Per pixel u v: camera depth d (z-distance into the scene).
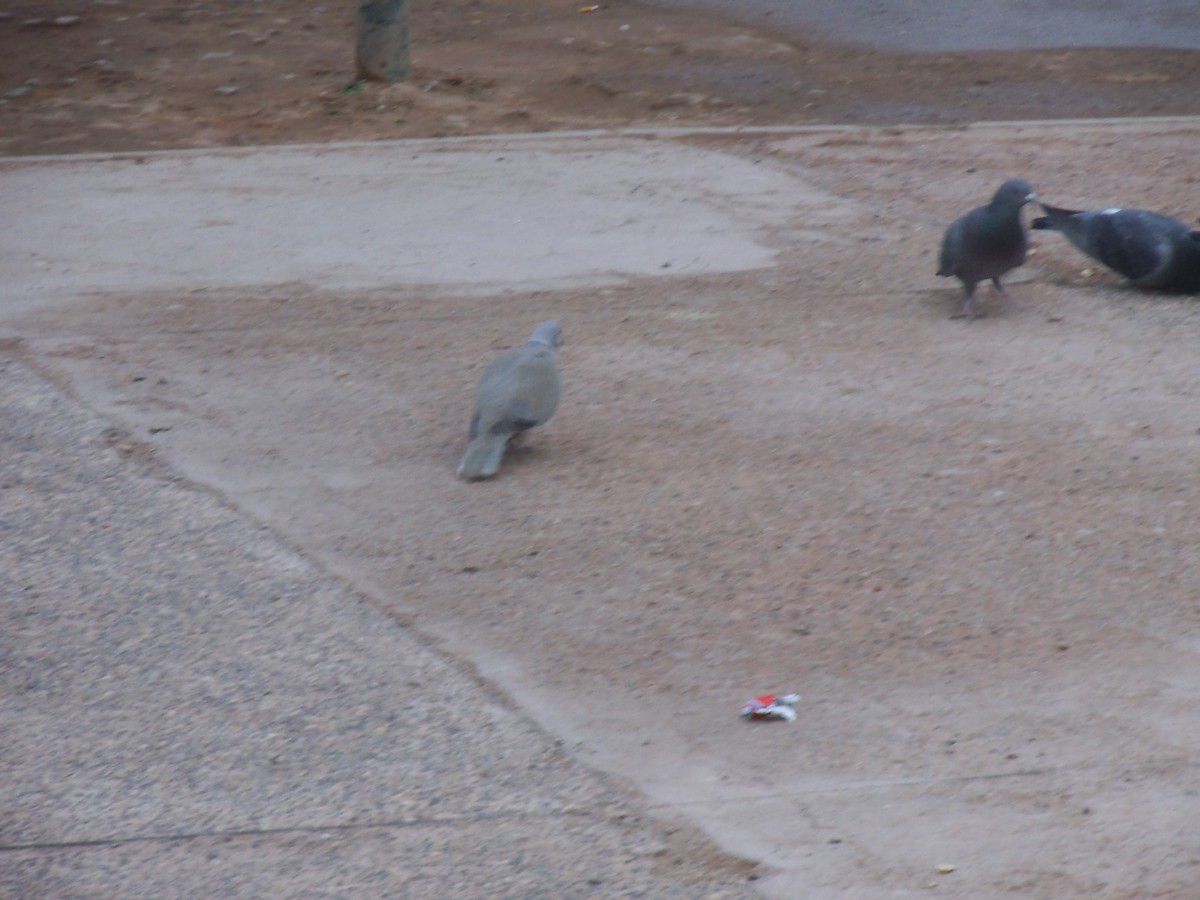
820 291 16.44
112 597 10.05
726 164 21.19
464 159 21.36
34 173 20.66
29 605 9.92
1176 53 28.25
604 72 26.44
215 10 30.38
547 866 7.36
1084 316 15.66
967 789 7.93
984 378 13.97
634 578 10.27
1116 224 16.19
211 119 23.42
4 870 7.32
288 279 16.72
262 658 9.30
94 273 16.83
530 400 12.06
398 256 17.45
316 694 8.89
